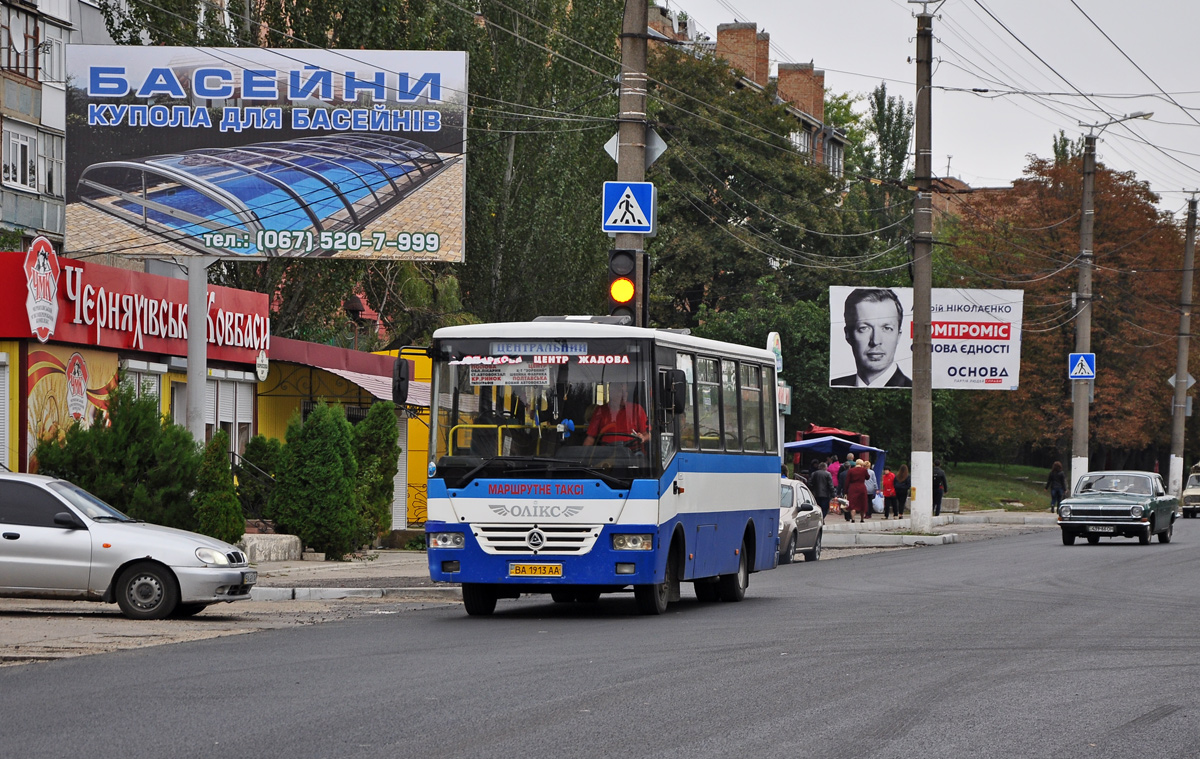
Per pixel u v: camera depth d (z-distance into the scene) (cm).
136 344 3634
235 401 4259
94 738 1141
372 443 3822
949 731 1208
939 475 6944
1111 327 9412
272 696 1359
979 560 3781
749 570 2691
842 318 6762
